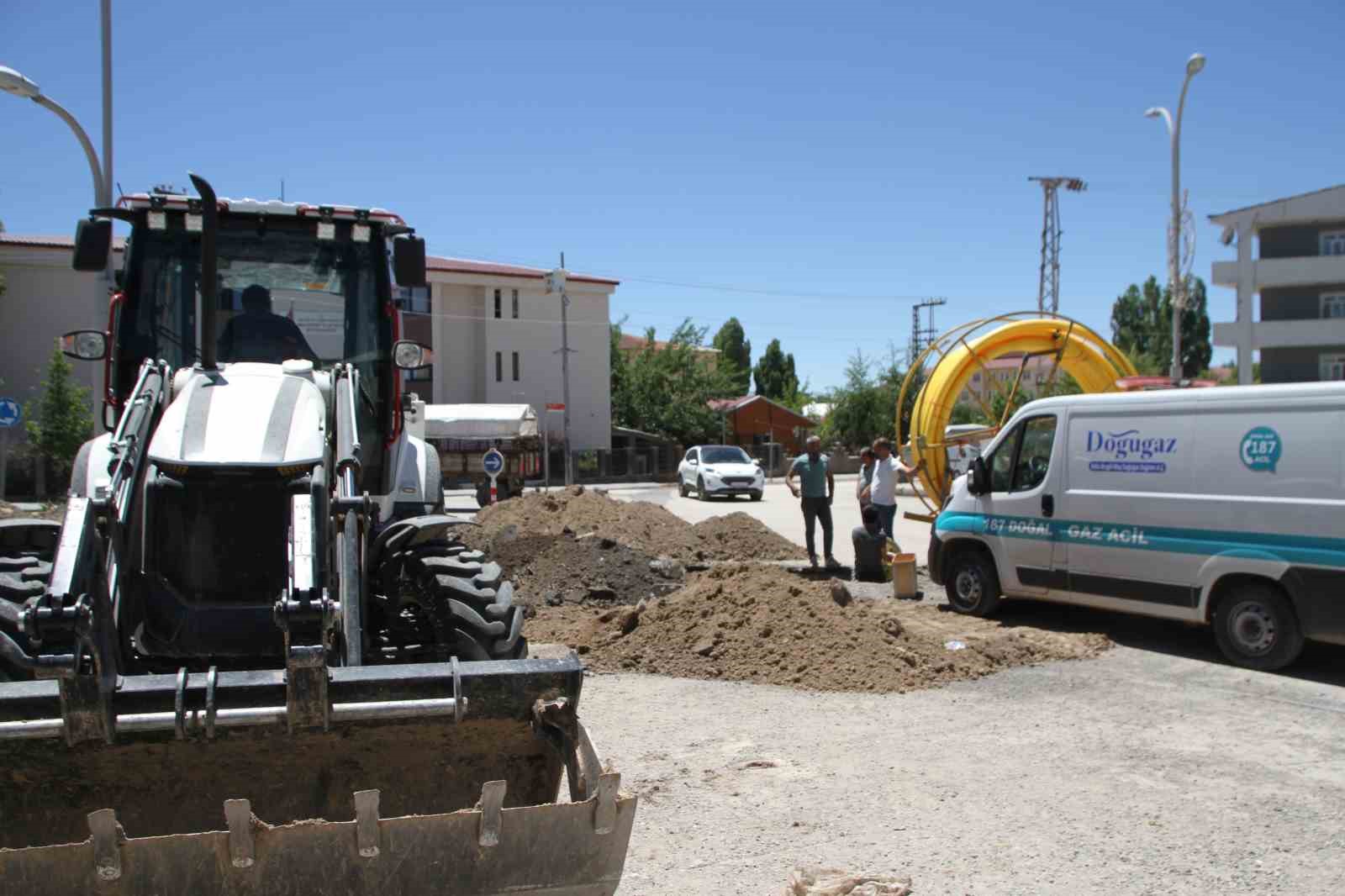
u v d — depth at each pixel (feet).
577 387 167.84
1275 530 25.79
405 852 9.64
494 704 11.53
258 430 13.87
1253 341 138.21
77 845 9.06
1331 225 136.46
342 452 13.96
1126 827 16.17
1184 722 21.85
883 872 14.61
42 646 10.73
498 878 9.82
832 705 23.30
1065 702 23.52
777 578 31.04
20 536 14.75
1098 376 49.39
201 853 9.30
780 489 125.80
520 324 163.32
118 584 12.60
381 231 19.86
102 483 12.45
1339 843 15.48
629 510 54.39
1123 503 29.27
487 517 54.70
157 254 18.78
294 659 10.78
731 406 201.36
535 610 34.42
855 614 28.89
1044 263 168.45
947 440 48.21
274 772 11.89
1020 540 32.14
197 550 13.29
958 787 17.99
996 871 14.64
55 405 102.99
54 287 127.34
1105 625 32.42
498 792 9.71
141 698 10.72
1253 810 16.83
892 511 43.60
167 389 15.05
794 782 18.31
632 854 15.30
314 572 11.82
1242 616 26.68
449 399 159.02
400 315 20.17
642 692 24.56
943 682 25.25
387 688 11.21
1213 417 27.40
